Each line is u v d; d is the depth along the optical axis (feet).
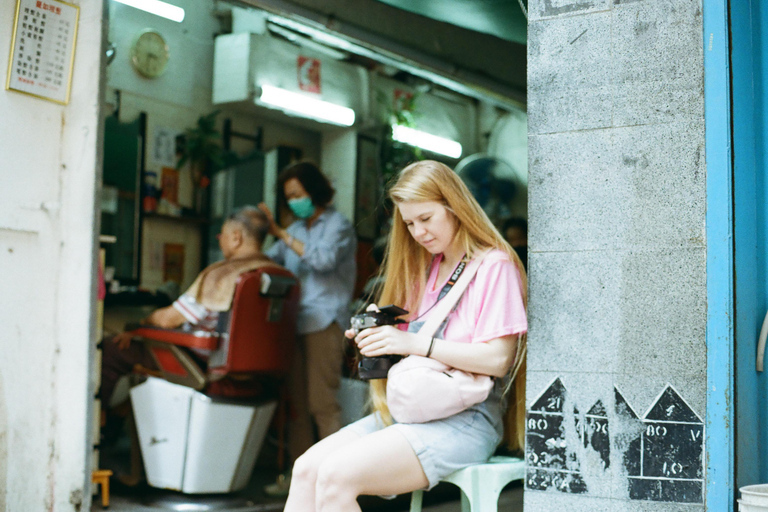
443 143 22.30
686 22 6.13
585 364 6.23
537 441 6.32
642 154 6.19
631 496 6.04
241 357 11.51
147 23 16.53
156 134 16.85
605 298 6.22
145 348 12.16
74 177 8.80
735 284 6.01
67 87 8.80
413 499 6.75
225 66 17.58
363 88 19.86
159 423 11.55
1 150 8.32
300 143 19.90
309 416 13.32
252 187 18.69
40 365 8.61
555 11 6.51
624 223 6.21
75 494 8.50
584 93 6.38
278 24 17.60
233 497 11.87
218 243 17.92
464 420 6.68
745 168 6.29
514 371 6.90
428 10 12.85
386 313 6.81
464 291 6.89
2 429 8.23
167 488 11.60
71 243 8.77
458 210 6.99
